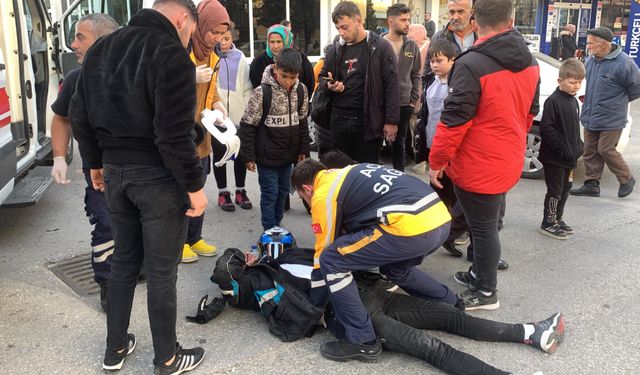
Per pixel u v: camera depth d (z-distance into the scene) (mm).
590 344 2918
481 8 2922
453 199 3934
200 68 3303
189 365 2639
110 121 2254
